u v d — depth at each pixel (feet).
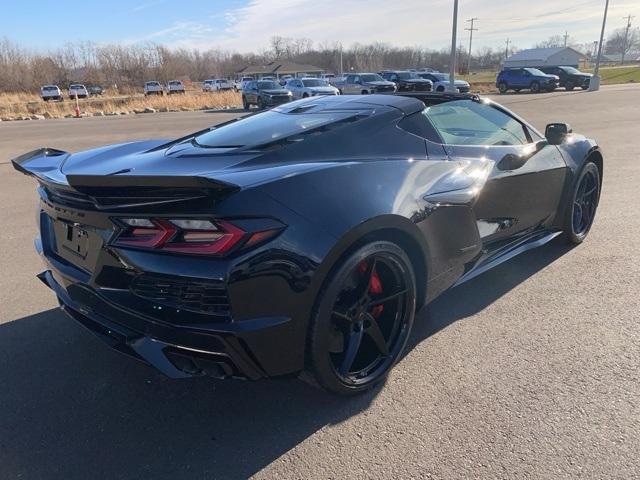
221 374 7.09
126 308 7.22
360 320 8.21
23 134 55.01
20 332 10.67
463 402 8.10
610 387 8.32
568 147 13.74
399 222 8.11
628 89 106.93
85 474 6.88
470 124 11.27
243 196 6.72
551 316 10.76
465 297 11.82
